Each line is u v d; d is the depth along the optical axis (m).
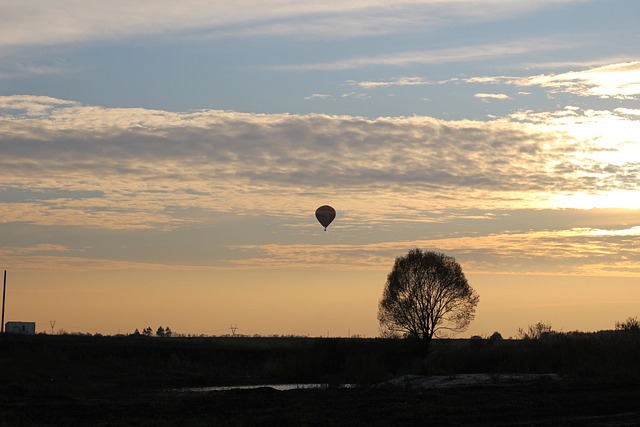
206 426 39.12
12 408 47.59
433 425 40.59
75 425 39.53
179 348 95.75
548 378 65.88
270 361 89.06
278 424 40.12
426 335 104.62
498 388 58.81
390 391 57.72
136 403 50.94
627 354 73.69
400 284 106.31
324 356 89.88
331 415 43.50
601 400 50.19
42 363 79.50
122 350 90.62
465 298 106.00
